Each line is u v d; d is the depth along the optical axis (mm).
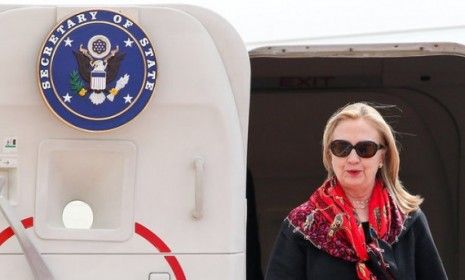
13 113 14828
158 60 14891
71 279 14852
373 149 13914
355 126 13992
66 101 14703
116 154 14914
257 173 23422
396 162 14234
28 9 14812
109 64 14727
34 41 14828
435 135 23188
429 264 14156
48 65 14711
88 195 15070
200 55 14953
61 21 14727
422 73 21969
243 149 15234
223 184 15008
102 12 14789
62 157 14906
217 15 15039
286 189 23422
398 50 18016
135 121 14906
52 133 14852
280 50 18141
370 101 22812
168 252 14953
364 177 13930
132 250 14914
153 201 14930
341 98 22812
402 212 14031
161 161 14930
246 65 15094
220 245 14992
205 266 14977
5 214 14664
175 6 15039
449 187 23344
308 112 22953
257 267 21406
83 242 14875
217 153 14992
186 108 14938
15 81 14789
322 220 13891
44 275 14750
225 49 15055
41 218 14852
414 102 22797
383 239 13797
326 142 14297
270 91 22672
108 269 14891
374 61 21797
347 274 13812
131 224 14906
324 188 14164
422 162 23375
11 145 14828
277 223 23422
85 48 14727
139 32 14773
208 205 14992
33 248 14711
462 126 22734
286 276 14039
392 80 22234
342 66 22016
